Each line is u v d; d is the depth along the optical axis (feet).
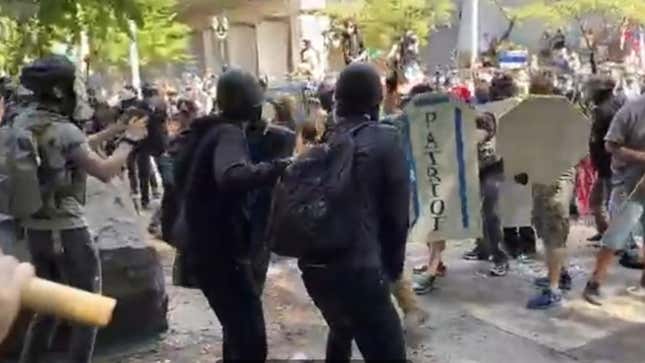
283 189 11.17
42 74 12.26
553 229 19.17
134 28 23.77
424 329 17.65
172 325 18.62
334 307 11.19
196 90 67.41
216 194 11.73
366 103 11.37
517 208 19.26
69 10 19.33
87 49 29.71
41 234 12.43
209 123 11.85
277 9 127.65
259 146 12.99
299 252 11.03
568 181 19.19
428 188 17.84
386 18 87.51
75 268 12.88
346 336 12.50
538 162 18.83
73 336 13.64
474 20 84.07
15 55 21.99
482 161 21.38
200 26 143.54
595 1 84.17
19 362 13.57
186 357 16.57
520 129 18.74
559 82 40.96
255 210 12.08
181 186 12.09
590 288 19.45
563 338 17.16
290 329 18.06
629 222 18.86
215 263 11.93
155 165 36.65
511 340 17.06
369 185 10.97
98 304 2.66
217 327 18.47
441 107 17.66
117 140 13.35
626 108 18.83
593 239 25.32
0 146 12.14
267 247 11.68
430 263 21.17
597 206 24.70
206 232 11.85
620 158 18.79
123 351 16.83
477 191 17.83
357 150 10.98
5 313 2.45
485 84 29.60
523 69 49.47
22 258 12.05
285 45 134.31
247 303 12.25
